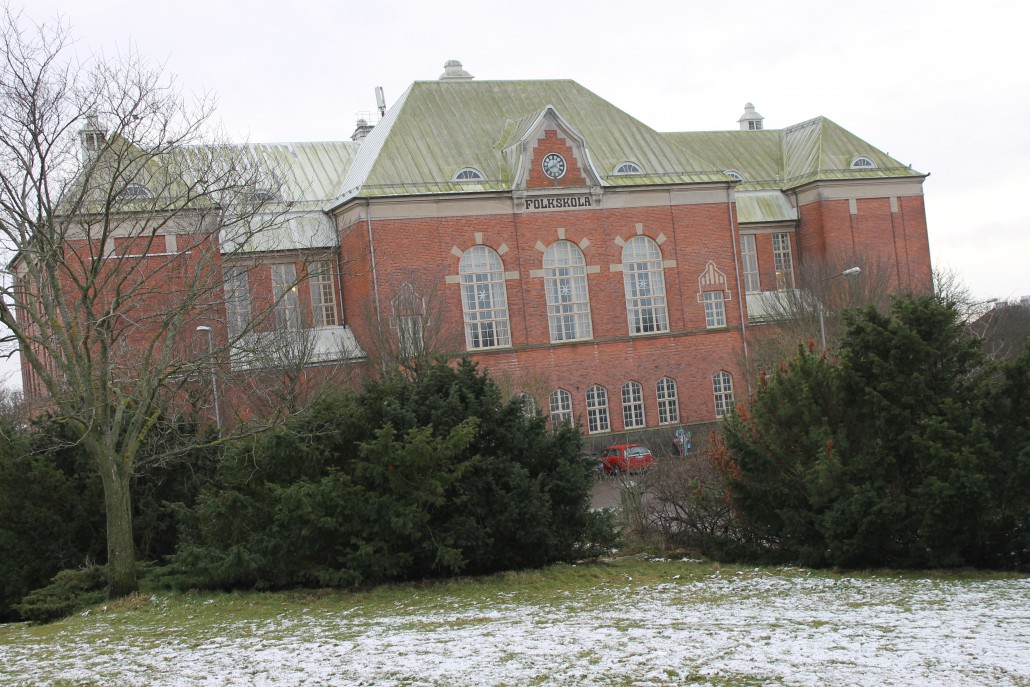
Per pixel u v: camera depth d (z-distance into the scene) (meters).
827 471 24.94
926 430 24.25
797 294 61.12
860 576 24.33
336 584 24.81
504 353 60.34
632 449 52.09
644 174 64.31
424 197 58.56
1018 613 18.69
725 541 28.06
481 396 27.00
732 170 77.00
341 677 15.70
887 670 14.68
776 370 27.47
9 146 24.31
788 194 74.88
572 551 27.78
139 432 27.88
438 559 24.64
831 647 16.22
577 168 61.97
